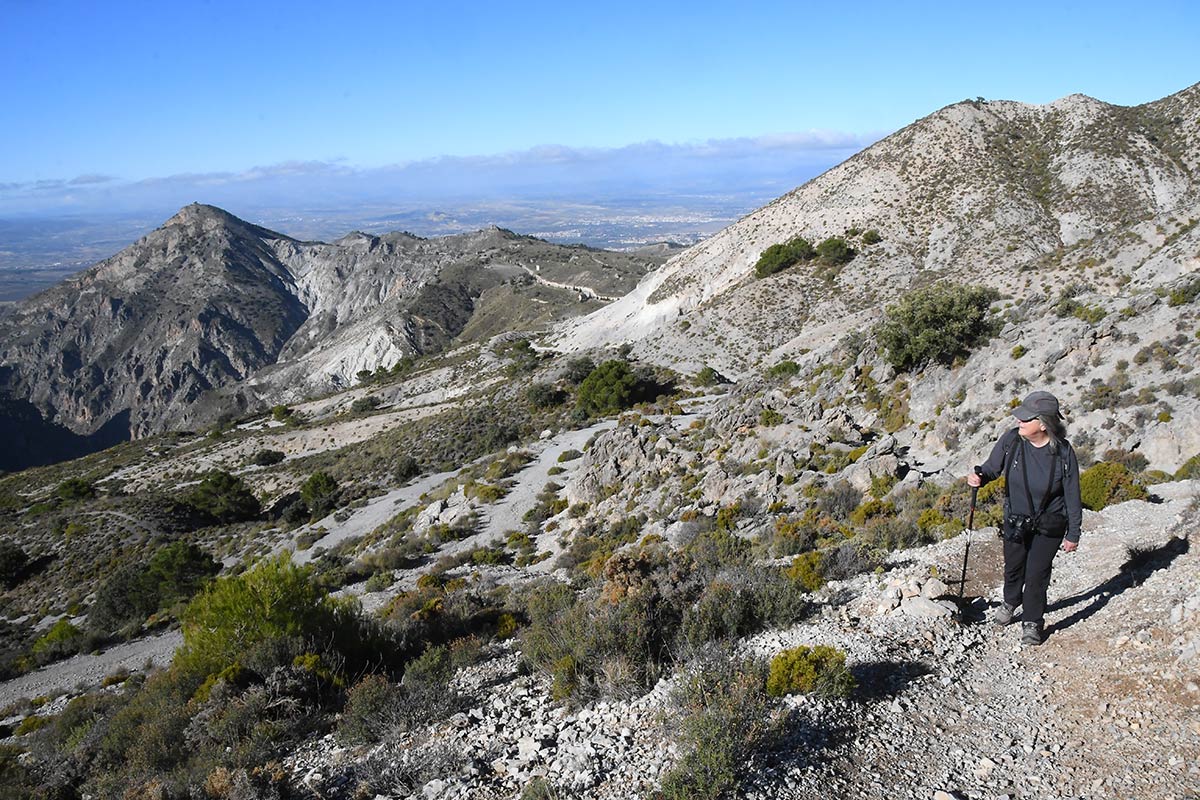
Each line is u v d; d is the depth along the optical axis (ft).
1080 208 233.76
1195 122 249.96
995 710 18.43
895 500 58.29
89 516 195.21
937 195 269.03
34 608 152.25
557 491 115.03
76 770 34.73
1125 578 24.35
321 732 29.22
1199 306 66.69
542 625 32.71
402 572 97.30
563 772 17.97
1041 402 20.90
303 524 163.12
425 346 607.37
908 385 88.02
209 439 343.67
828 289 241.96
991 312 92.68
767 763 16.53
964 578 27.43
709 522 70.08
